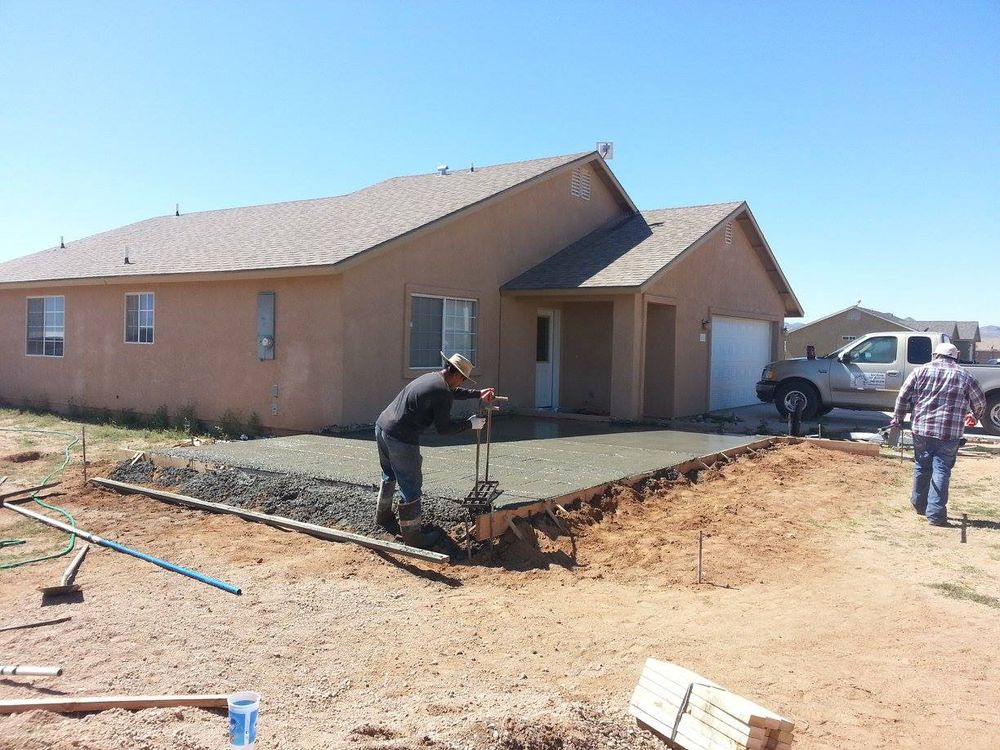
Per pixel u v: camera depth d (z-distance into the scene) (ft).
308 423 42.27
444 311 47.65
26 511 27.32
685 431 45.73
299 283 42.50
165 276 47.50
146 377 50.78
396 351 44.09
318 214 55.47
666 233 56.85
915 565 23.22
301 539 24.27
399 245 42.93
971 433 51.80
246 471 29.91
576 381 58.34
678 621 18.65
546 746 11.95
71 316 55.77
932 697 14.89
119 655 15.84
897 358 52.85
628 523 26.45
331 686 14.71
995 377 49.34
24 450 39.96
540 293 50.65
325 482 27.61
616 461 33.24
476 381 50.19
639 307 48.96
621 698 14.48
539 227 55.62
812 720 13.93
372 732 12.20
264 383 44.32
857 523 28.07
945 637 17.80
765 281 68.08
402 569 21.76
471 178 57.88
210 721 12.60
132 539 24.56
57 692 13.87
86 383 54.90
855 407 54.49
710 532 25.98
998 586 21.35
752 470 35.96
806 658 16.61
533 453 35.40
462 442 39.01
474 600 19.74
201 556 22.85
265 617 18.29
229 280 45.62
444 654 16.43
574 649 16.87
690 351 56.08
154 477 31.68
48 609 18.53
